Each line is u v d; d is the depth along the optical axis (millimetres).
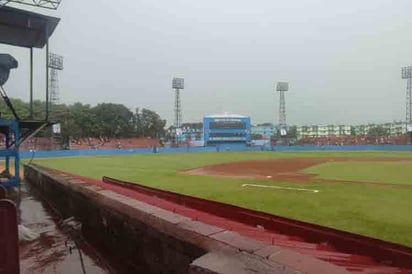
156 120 97062
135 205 4828
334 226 7664
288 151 59656
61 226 6691
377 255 4148
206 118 80625
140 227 4273
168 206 6516
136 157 43438
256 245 2867
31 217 7762
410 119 71312
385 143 70875
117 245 4996
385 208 9688
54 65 60875
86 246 5469
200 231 3326
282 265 2393
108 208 5363
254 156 43562
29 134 13414
